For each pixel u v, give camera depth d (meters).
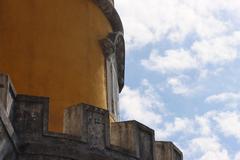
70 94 25.05
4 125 19.38
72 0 26.95
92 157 22.05
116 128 24.20
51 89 24.72
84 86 25.67
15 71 24.58
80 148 21.83
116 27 29.00
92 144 22.22
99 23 27.92
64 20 26.28
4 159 19.64
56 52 25.52
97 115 22.77
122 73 30.33
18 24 25.41
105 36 27.91
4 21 25.36
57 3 26.39
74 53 25.98
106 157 22.48
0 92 19.95
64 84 25.08
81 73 25.84
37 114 21.39
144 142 24.34
